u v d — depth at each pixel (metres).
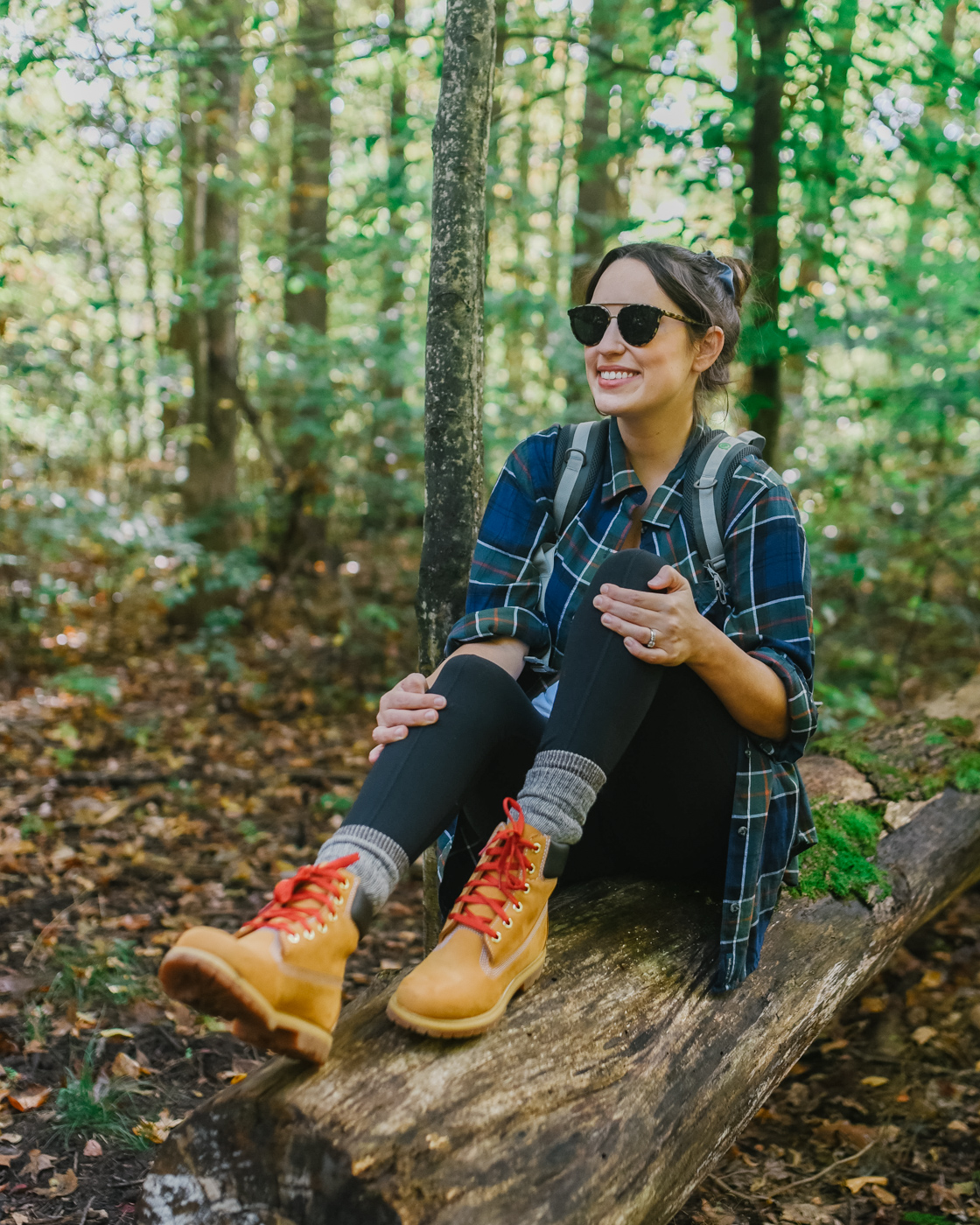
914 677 5.45
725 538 1.66
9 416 5.72
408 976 1.36
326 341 5.78
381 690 5.62
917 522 5.24
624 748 1.50
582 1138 1.28
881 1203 2.12
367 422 6.30
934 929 3.34
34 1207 1.87
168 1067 2.35
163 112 5.25
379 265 6.05
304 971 1.24
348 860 1.34
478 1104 1.25
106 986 2.59
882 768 2.73
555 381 6.61
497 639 1.71
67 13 3.55
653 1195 1.38
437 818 1.43
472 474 2.07
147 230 7.59
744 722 1.58
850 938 2.08
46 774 4.22
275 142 8.77
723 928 1.64
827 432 5.75
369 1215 1.14
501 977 1.39
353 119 7.83
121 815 3.86
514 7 4.67
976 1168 2.22
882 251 5.39
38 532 5.56
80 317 6.30
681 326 1.65
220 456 6.62
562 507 1.77
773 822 1.68
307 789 4.29
